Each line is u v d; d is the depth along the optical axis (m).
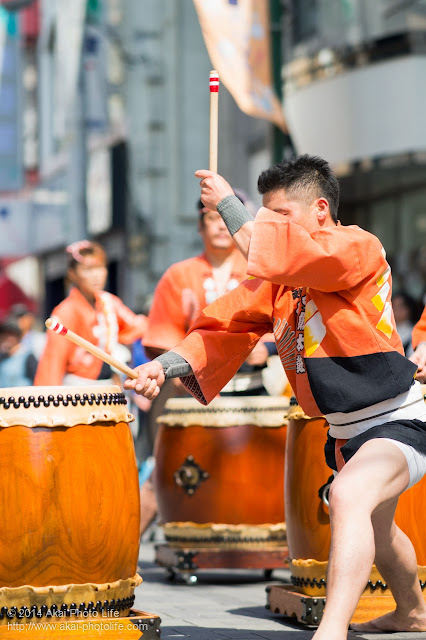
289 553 8.22
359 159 22.62
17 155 37.22
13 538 6.10
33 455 6.12
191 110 29.73
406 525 7.54
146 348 10.58
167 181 30.02
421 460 6.11
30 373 18.62
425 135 21.89
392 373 6.11
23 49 38.09
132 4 30.45
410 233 24.47
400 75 22.02
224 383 6.80
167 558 10.49
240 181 27.28
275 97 16.89
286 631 7.52
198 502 10.14
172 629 7.59
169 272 10.61
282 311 6.61
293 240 6.01
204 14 8.77
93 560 6.27
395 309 14.54
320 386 6.15
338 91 22.95
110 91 32.62
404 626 7.31
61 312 10.53
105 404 6.42
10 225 36.41
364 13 22.61
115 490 6.34
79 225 29.77
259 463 10.05
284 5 23.92
